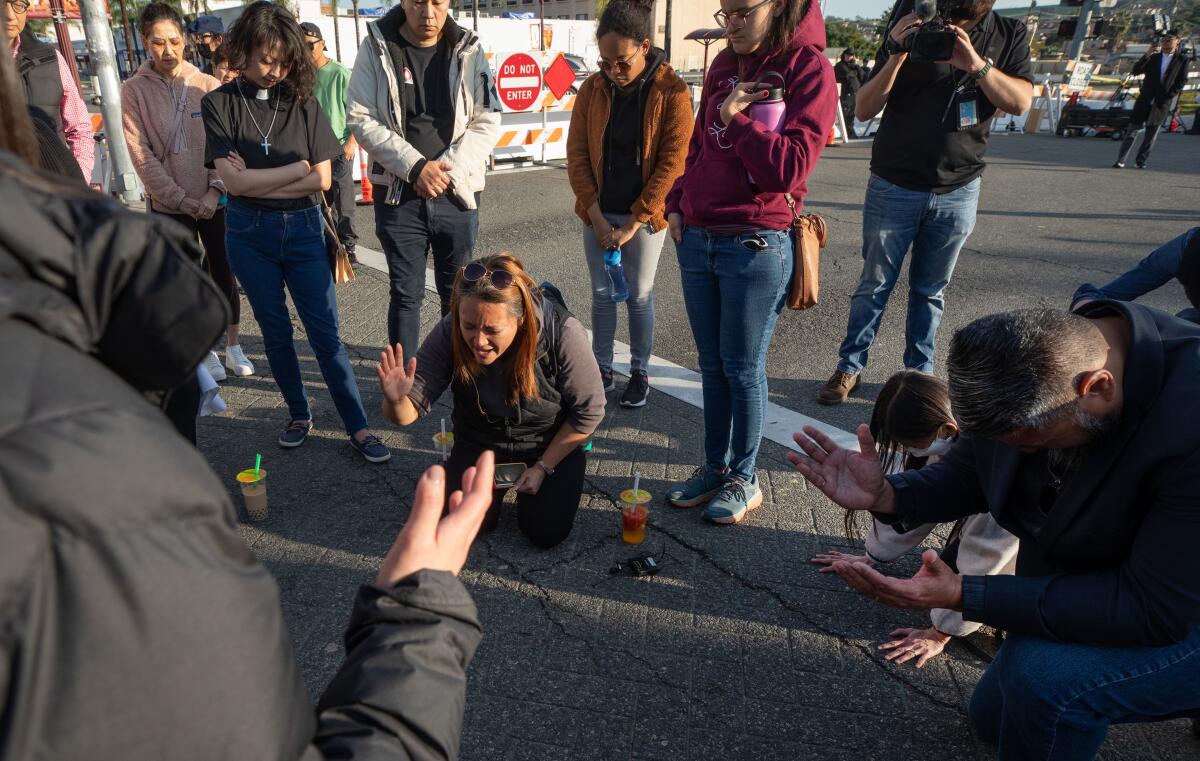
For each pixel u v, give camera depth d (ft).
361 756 2.66
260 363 15.92
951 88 12.23
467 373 9.38
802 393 14.67
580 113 13.20
